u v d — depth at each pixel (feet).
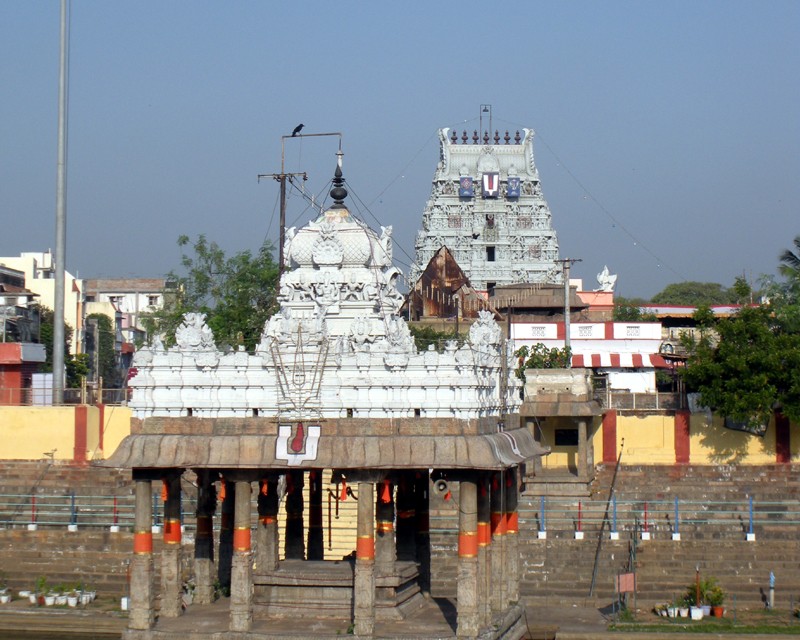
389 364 120.98
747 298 276.62
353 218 143.74
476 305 401.90
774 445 214.69
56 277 229.04
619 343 323.57
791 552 177.37
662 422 217.36
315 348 123.34
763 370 206.90
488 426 127.54
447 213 572.92
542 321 359.05
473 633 121.39
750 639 148.66
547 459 218.38
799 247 299.38
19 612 160.76
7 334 302.86
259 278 289.74
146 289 509.76
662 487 204.85
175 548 132.16
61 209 229.66
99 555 179.73
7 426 216.74
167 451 122.42
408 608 132.67
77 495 202.39
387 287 141.69
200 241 297.74
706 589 162.20
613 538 181.78
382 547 132.77
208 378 123.34
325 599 130.11
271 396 122.72
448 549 179.52
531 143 582.35
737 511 193.88
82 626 157.99
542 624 155.12
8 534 184.96
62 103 230.27
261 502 134.41
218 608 135.64
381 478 121.19
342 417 121.80
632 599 166.09
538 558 177.68
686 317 452.76
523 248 570.87
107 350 389.39
